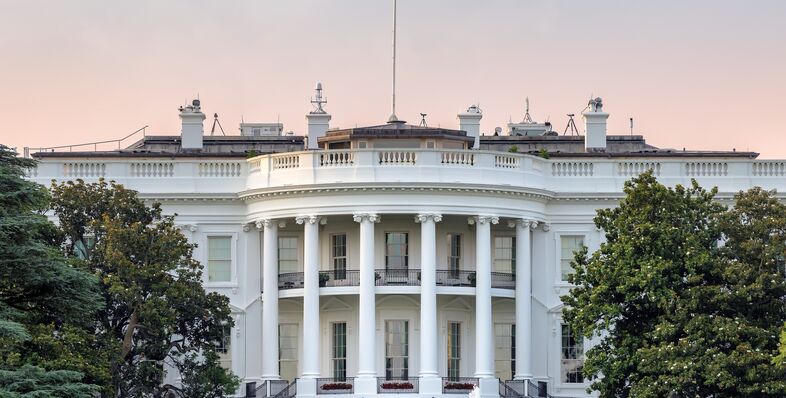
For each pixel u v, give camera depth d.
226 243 121.38
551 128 140.25
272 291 119.25
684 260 104.31
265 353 119.25
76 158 121.19
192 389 107.62
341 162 117.12
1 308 82.44
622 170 121.88
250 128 140.75
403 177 116.19
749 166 121.94
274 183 118.56
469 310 120.62
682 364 99.75
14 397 78.19
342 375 119.88
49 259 82.88
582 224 121.62
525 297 119.06
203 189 120.88
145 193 120.31
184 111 131.62
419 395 115.38
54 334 97.88
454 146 122.62
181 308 107.75
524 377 118.69
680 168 122.00
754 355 99.19
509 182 118.06
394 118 126.06
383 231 119.75
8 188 82.56
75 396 80.88
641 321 105.19
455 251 120.75
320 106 131.12
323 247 120.69
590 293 105.44
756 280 102.31
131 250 107.06
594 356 104.69
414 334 119.25
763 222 104.69
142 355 107.81
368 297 116.44
